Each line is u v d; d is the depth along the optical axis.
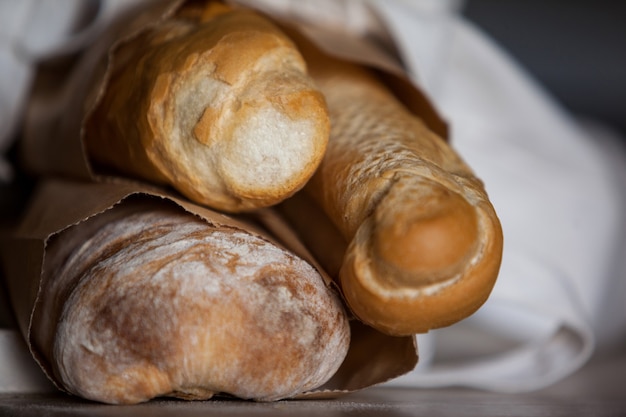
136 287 0.38
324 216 0.44
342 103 0.47
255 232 0.41
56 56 0.60
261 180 0.40
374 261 0.37
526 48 1.15
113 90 0.46
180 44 0.43
